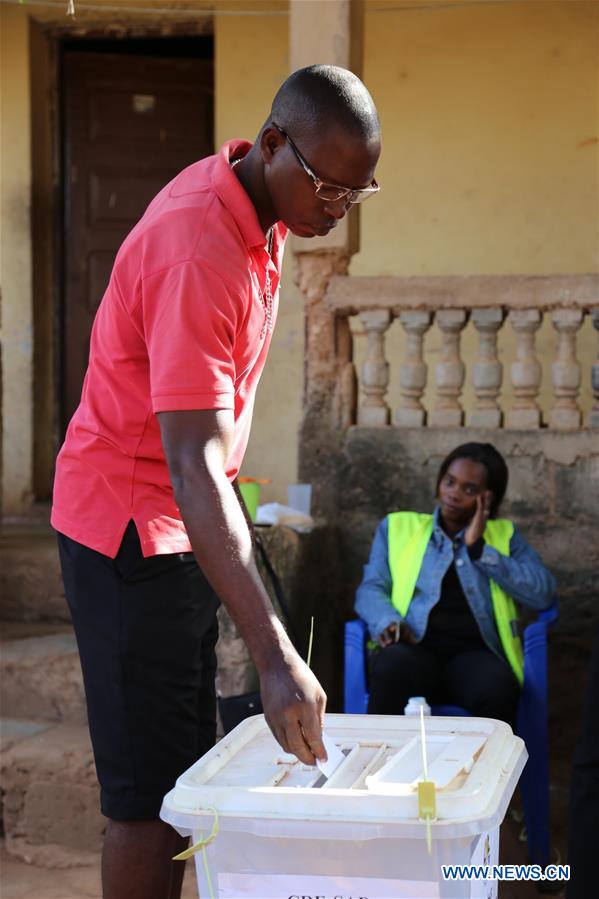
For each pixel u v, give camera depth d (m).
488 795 1.63
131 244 2.10
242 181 2.15
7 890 3.60
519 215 6.82
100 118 7.50
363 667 3.98
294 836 1.58
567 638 4.77
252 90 7.04
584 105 6.71
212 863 1.66
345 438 5.01
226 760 1.87
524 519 4.82
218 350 1.94
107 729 2.22
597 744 2.49
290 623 3.34
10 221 7.23
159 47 7.93
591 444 4.75
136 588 2.19
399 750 1.91
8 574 5.15
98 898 3.52
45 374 7.45
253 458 7.20
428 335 6.91
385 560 4.18
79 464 2.23
